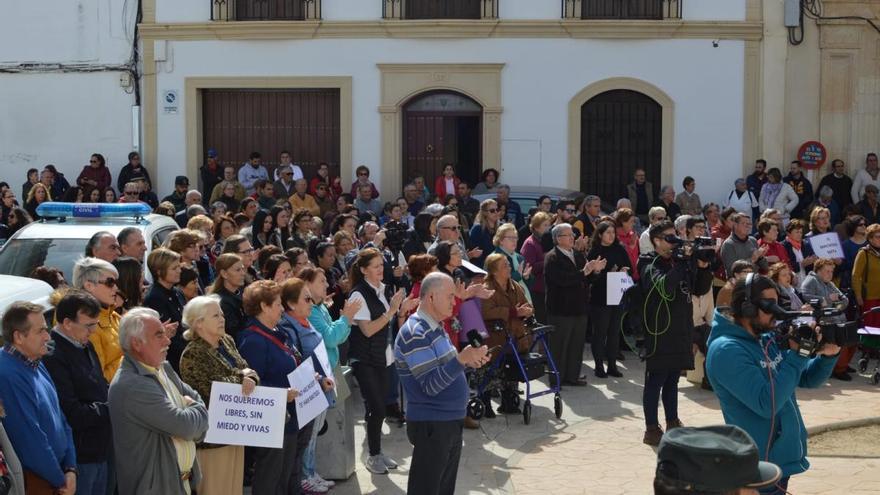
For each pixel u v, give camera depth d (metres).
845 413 10.70
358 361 8.70
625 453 9.38
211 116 19.48
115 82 19.19
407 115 19.28
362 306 8.62
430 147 19.28
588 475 8.77
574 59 18.86
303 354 7.62
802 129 19.36
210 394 6.55
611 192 19.22
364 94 19.00
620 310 12.34
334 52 18.98
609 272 11.83
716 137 19.00
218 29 18.88
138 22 19.06
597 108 19.09
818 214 13.91
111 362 6.86
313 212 17.55
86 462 6.34
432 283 6.96
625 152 19.14
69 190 17.38
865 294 12.77
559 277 11.62
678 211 18.00
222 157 19.48
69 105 19.25
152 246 10.82
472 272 10.07
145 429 6.00
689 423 10.27
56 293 6.79
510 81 18.89
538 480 8.65
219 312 6.68
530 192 17.19
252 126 19.47
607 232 12.14
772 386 5.95
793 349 5.98
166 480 6.06
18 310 5.83
